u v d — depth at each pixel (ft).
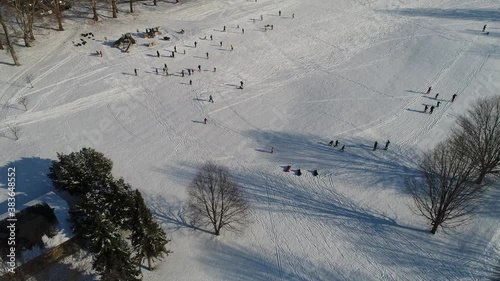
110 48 271.08
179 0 332.80
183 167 194.08
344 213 175.73
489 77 252.83
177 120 221.87
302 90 246.47
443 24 308.60
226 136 213.05
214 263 156.97
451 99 236.43
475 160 165.58
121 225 144.46
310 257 159.22
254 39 290.97
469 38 290.15
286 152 204.74
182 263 156.35
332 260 158.40
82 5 310.86
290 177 191.42
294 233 167.53
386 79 254.47
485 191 179.73
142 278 146.41
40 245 147.33
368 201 180.14
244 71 260.21
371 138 212.64
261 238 165.37
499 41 286.05
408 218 172.76
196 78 251.80
